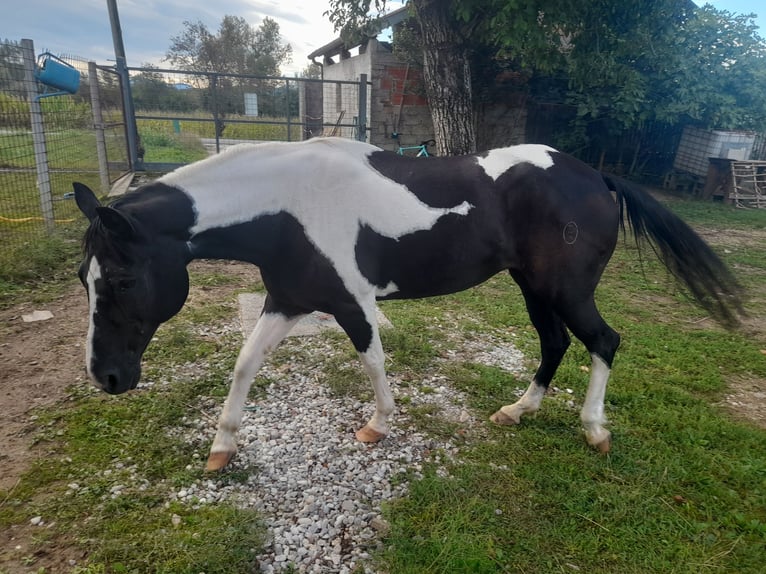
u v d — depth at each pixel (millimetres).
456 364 3553
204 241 2180
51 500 2139
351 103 12211
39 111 5617
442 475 2443
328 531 2076
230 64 33469
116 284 1918
